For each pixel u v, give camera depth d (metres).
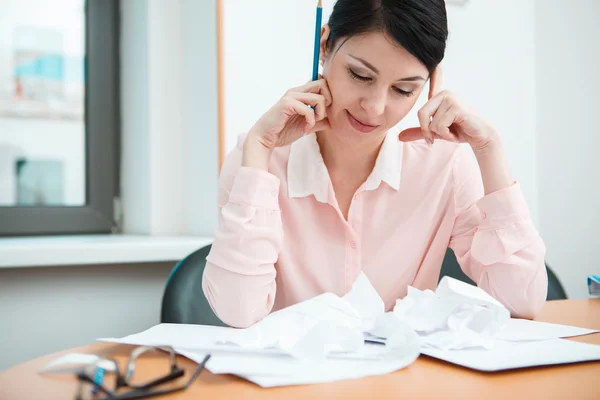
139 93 1.79
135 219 1.83
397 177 1.07
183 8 1.76
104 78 1.84
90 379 0.48
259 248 0.87
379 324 0.68
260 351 0.62
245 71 1.55
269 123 0.91
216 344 0.63
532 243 0.93
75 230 1.79
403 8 0.77
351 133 0.90
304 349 0.60
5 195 1.79
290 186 1.05
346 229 1.04
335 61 0.86
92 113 1.83
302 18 1.62
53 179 1.83
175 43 1.78
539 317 0.94
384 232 1.07
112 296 1.50
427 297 0.76
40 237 1.71
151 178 1.75
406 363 0.59
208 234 1.65
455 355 0.62
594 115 2.03
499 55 1.86
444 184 1.09
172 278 1.11
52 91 1.82
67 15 1.82
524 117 1.90
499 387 0.52
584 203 2.00
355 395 0.50
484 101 1.84
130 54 1.83
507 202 0.93
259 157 0.91
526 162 1.90
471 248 0.97
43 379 0.55
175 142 1.79
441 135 0.94
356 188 1.07
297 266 1.06
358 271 1.05
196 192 1.71
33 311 1.41
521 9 1.89
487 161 0.95
